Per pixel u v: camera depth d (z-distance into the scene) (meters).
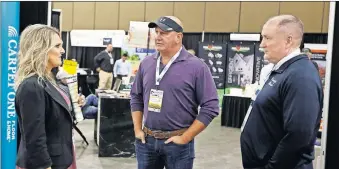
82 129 5.85
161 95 2.02
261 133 1.54
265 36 1.56
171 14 10.02
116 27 10.59
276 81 1.50
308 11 8.70
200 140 5.40
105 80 8.41
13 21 2.33
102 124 4.16
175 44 2.01
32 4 2.60
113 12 10.58
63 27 11.02
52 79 1.61
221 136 5.73
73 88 2.03
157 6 10.14
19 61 1.55
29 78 1.49
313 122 1.38
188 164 2.04
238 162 4.23
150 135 2.06
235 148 4.94
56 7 11.00
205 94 2.00
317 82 1.42
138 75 2.24
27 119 1.45
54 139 1.56
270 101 1.50
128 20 10.45
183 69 2.00
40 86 1.49
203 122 1.98
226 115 6.59
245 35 8.72
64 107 1.57
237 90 6.71
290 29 1.50
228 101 6.54
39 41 1.53
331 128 1.94
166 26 1.97
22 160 1.51
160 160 2.13
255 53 8.44
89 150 4.50
